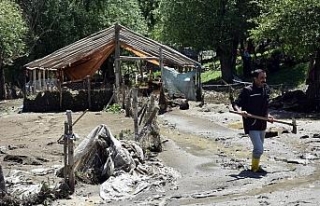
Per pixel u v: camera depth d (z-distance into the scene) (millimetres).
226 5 44656
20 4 48875
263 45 47781
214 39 45375
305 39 26297
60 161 14625
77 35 49844
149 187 11219
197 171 12953
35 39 47250
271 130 17969
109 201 10516
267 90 12797
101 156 12500
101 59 33406
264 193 10789
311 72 28453
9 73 51094
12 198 10398
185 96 32000
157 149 15477
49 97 31250
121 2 52406
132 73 46438
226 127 20766
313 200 10094
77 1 50375
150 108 15711
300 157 14438
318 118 23844
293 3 26406
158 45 32750
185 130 20453
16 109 33656
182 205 10070
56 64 32781
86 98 30938
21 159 14688
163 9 48031
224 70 46750
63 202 10508
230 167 13289
